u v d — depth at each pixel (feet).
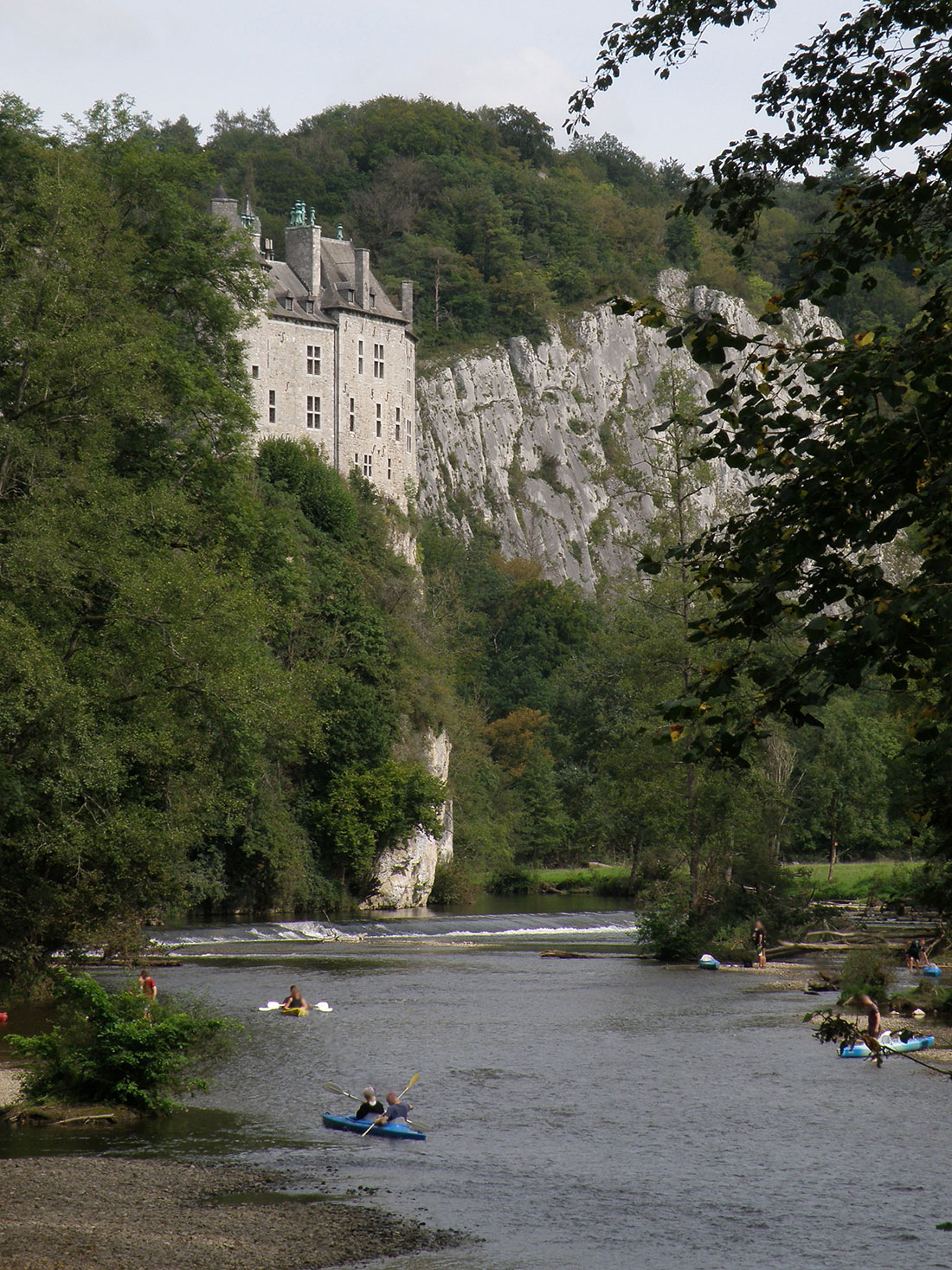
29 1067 128.47
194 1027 120.06
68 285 159.12
